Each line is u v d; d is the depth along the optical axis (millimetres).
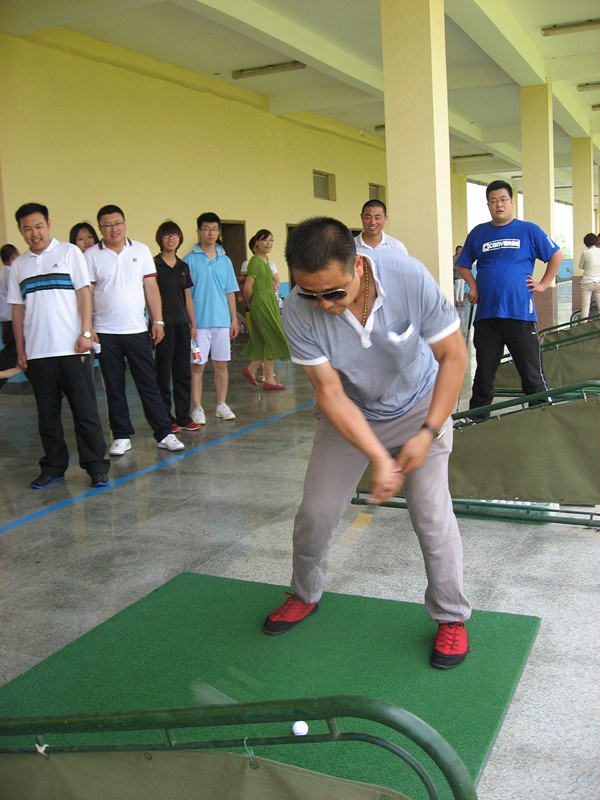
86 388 5148
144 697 2699
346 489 2807
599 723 2424
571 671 2713
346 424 2438
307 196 16281
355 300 2348
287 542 4070
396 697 2590
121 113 11164
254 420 7098
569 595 3275
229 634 3090
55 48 10023
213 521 4438
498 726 2412
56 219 10195
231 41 10852
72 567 3867
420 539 2748
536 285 5266
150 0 8180
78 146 10477
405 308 2375
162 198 12055
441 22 6340
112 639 3096
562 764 2250
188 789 1774
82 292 5070
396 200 6363
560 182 30828
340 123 17141
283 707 1562
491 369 5453
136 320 5844
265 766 1655
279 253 15328
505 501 4184
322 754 2309
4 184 9398
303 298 2240
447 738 2359
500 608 3186
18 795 2035
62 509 4762
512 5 9688
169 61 11766
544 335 7918
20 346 5199
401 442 2740
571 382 6766
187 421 6809
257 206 14516
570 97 15430
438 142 6254
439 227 6285
